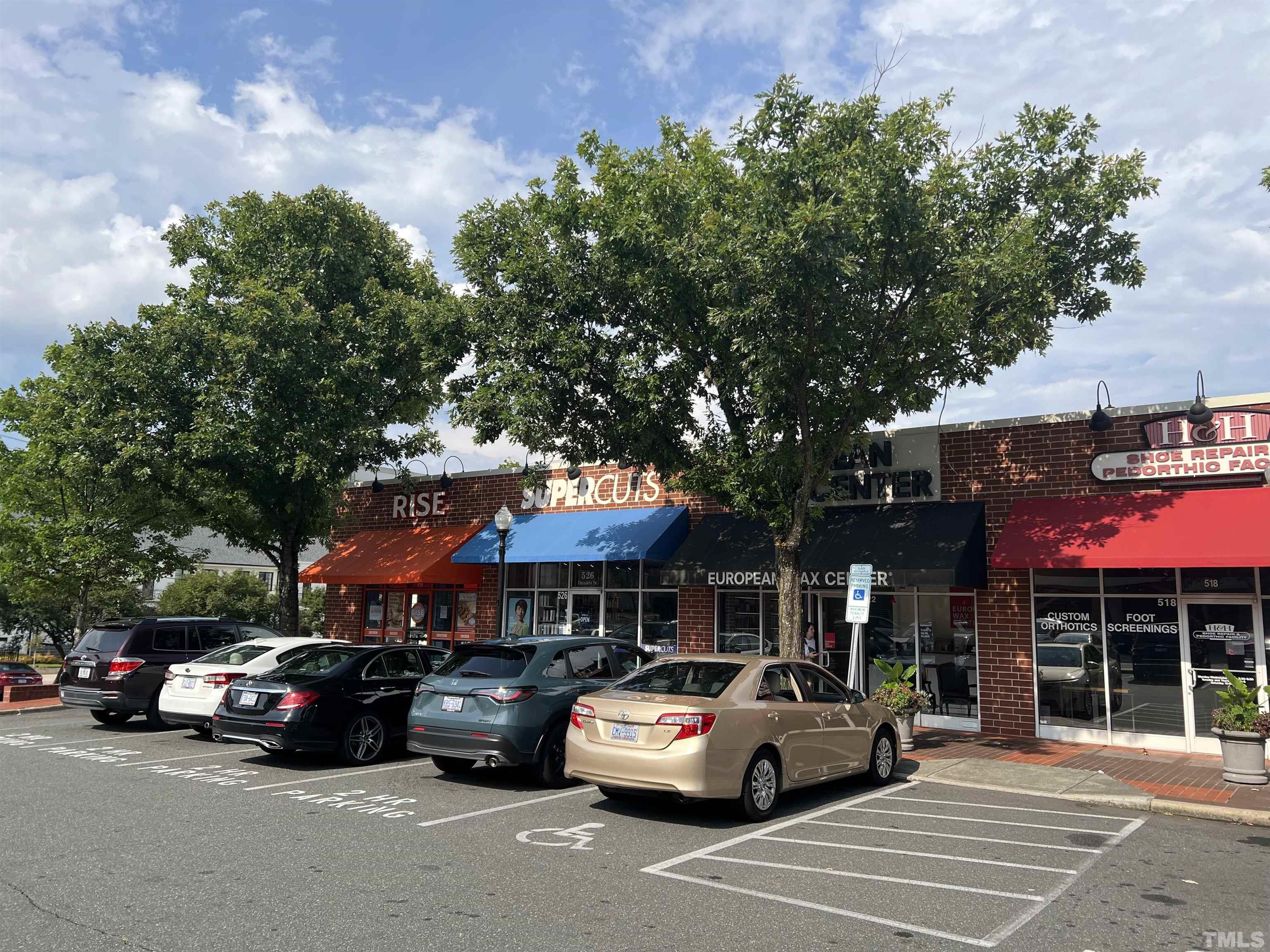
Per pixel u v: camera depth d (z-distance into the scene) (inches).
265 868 261.7
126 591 1867.6
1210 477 517.0
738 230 473.4
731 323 475.8
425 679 419.2
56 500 955.3
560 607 784.9
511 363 575.2
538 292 571.8
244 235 802.2
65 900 229.6
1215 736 502.6
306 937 204.8
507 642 421.7
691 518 709.9
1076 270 512.1
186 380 762.8
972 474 594.9
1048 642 562.6
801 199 474.3
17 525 955.3
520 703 391.9
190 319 754.2
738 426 550.3
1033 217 512.4
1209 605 519.2
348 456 793.6
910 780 438.0
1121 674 538.9
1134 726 531.2
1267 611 502.6
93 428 757.9
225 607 1925.4
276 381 754.2
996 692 573.6
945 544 560.4
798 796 395.9
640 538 691.4
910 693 502.0
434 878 255.0
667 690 358.6
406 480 866.8
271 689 445.1
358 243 842.2
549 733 399.9
